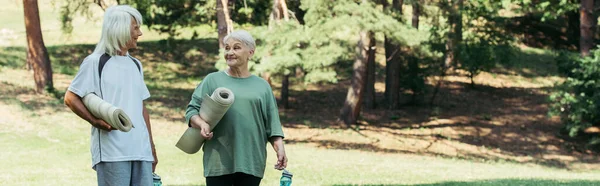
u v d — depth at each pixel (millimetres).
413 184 13391
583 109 27844
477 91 38062
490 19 33625
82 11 30172
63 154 18531
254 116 5738
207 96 5535
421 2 26453
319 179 14438
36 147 19484
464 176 16453
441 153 27797
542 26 48625
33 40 27406
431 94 36875
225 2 24328
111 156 5125
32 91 27859
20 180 13102
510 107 35938
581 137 31594
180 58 40188
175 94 33344
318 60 23688
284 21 24234
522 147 30375
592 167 27422
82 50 39656
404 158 24406
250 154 5707
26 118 23219
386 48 33938
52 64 36719
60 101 26641
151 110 28984
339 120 30750
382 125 31406
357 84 30406
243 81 5797
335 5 23875
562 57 29625
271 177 14969
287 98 33188
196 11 32344
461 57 34625
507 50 35188
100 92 5172
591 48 29797
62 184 12547
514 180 14672
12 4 45969
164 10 32906
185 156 18688
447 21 31266
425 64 33875
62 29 30125
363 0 24438
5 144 19625
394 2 26672
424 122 32562
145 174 5273
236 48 5770
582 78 28172
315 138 28141
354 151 25500
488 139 31094
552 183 13836
